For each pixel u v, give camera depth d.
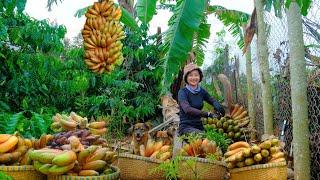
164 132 6.12
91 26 3.44
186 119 5.33
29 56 6.65
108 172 3.19
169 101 7.55
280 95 5.24
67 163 2.96
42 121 4.51
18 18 6.76
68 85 7.71
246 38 5.77
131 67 9.41
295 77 3.65
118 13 3.54
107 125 5.48
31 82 6.95
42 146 3.43
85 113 8.15
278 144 3.74
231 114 6.29
